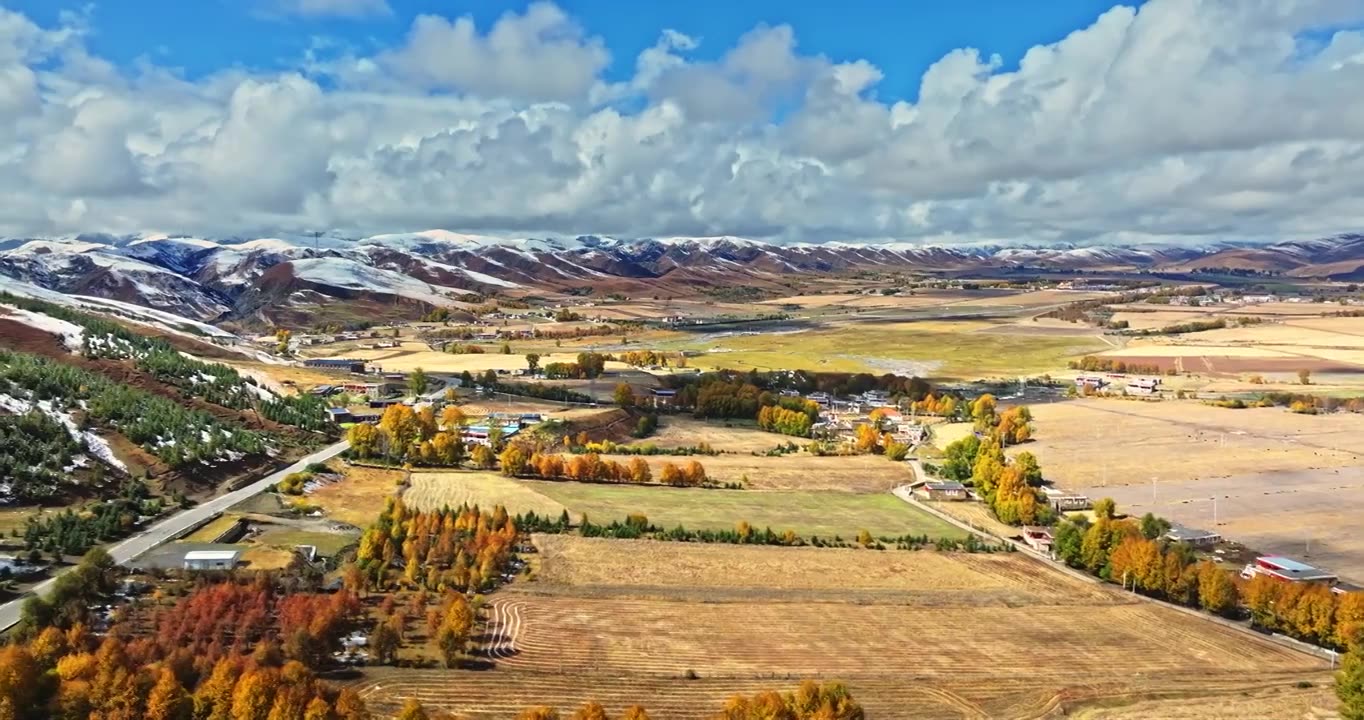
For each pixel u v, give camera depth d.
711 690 111.44
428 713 100.31
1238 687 117.88
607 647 123.25
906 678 117.81
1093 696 113.81
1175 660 126.81
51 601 115.50
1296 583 139.25
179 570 136.62
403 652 117.44
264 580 130.50
